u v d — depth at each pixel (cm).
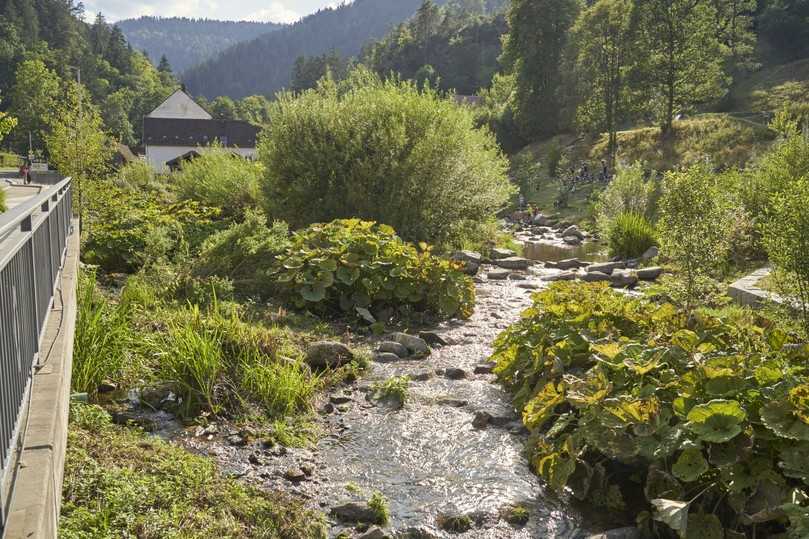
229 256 1066
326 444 583
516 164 5434
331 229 1147
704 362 521
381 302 1066
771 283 959
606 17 5422
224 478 485
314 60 15162
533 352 687
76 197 1555
